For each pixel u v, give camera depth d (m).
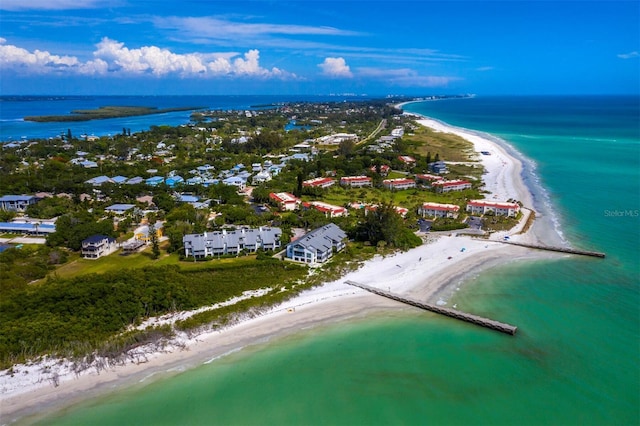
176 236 108.50
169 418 56.84
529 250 109.62
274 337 73.62
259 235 110.00
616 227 125.75
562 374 63.31
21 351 67.31
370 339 72.88
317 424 55.66
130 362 67.12
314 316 80.06
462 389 61.00
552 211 142.62
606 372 63.41
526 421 55.22
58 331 70.38
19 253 102.12
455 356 68.12
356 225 125.56
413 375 64.00
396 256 107.38
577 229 124.56
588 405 57.41
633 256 104.50
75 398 60.12
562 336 72.38
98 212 136.75
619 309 80.06
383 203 120.38
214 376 64.31
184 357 68.56
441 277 95.50
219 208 142.12
